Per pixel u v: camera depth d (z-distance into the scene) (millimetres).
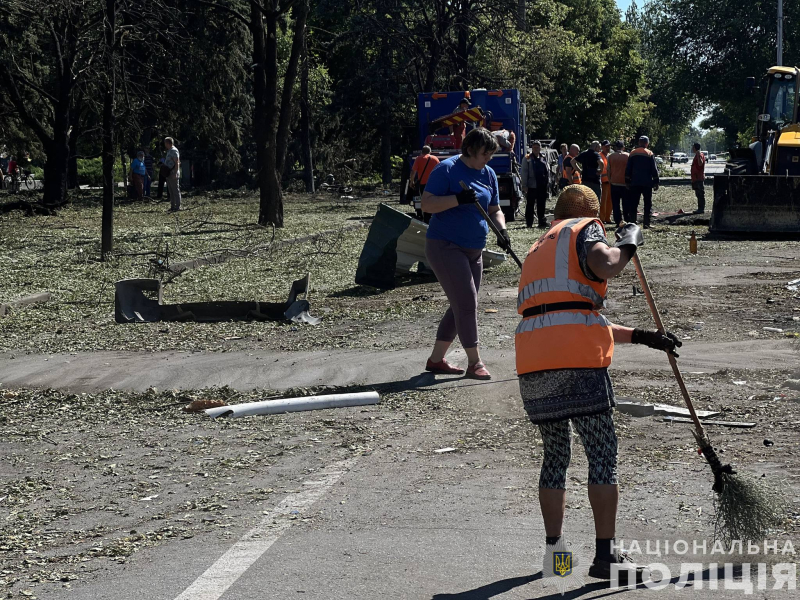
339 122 53688
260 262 17484
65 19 29250
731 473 4332
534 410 4215
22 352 10062
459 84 41875
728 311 10727
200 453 6332
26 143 39438
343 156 53938
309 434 6672
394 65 45406
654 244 18109
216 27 36375
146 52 32781
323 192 46062
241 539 4715
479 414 7016
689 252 16719
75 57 31562
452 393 7629
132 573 4344
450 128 26984
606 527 4098
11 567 4492
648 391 7312
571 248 4234
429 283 14352
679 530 4621
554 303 4219
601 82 67500
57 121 33188
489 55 43812
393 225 13672
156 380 8500
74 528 5020
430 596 3947
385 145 53062
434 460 5953
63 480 5871
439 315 11250
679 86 72938
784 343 8836
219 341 10273
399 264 14797
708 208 29312
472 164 7852
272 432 6770
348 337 10188
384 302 12484
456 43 42469
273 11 24281
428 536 4656
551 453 4262
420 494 5309
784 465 5496
